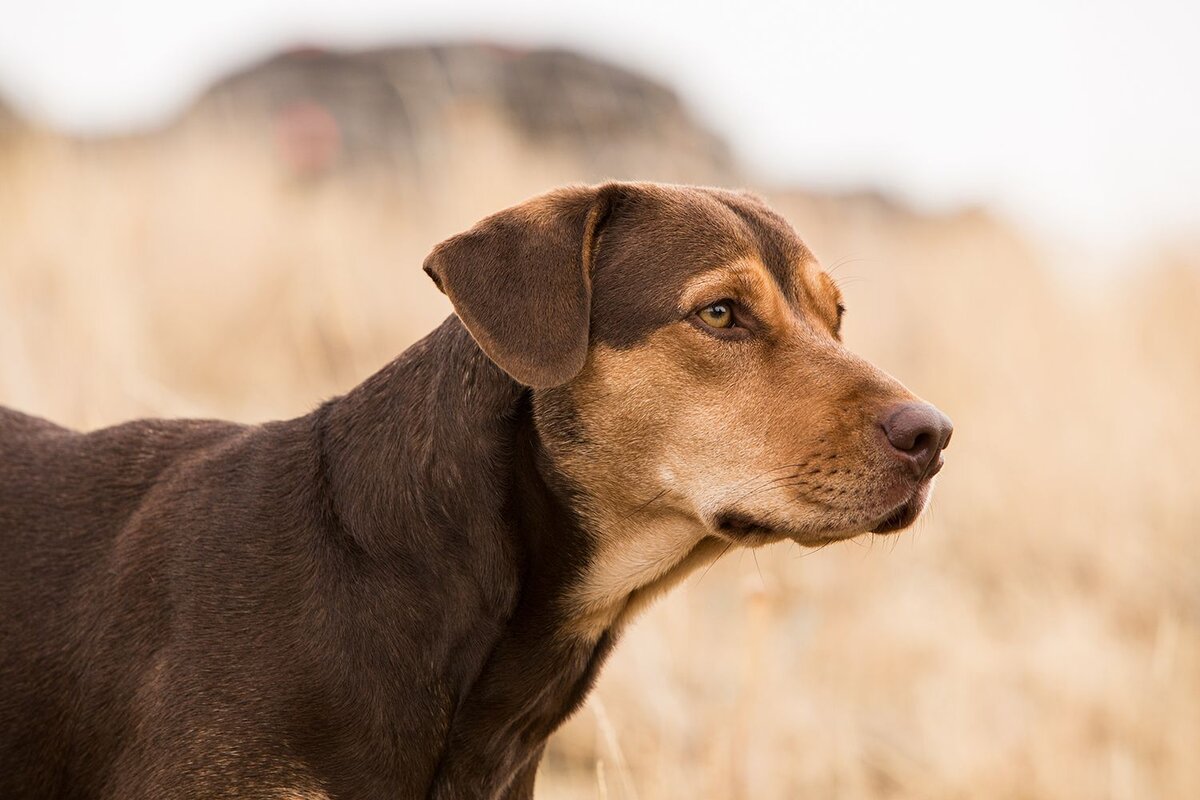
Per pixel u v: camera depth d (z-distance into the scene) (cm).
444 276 407
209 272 1039
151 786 382
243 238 1074
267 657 388
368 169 1521
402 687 398
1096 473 917
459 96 1591
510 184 1130
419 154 1505
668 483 424
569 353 404
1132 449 927
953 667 723
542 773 645
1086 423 961
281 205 1198
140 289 984
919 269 1302
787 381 418
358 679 392
